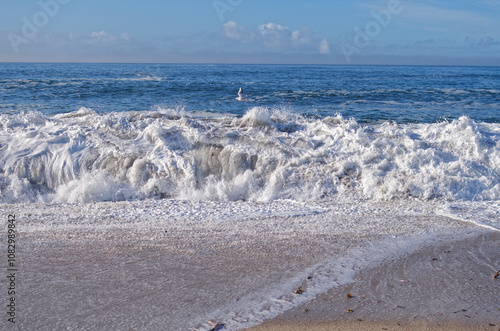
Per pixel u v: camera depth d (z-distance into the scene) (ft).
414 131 32.17
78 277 14.42
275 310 12.51
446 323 11.92
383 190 25.02
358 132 29.66
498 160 27.71
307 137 30.50
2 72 216.13
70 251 16.48
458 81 184.75
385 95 97.50
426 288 13.88
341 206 23.12
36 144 28.91
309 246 17.19
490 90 122.01
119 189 25.95
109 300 12.98
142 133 30.35
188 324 11.76
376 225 19.75
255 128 31.40
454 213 21.47
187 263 15.56
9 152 28.27
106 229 18.89
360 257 16.21
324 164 27.04
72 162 27.53
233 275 14.66
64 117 34.63
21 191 26.25
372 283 14.19
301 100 83.30
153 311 12.39
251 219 20.49
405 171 26.13
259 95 93.91
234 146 28.43
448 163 26.89
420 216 21.16
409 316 12.24
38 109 63.00
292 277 14.56
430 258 16.20
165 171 27.07
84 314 12.21
